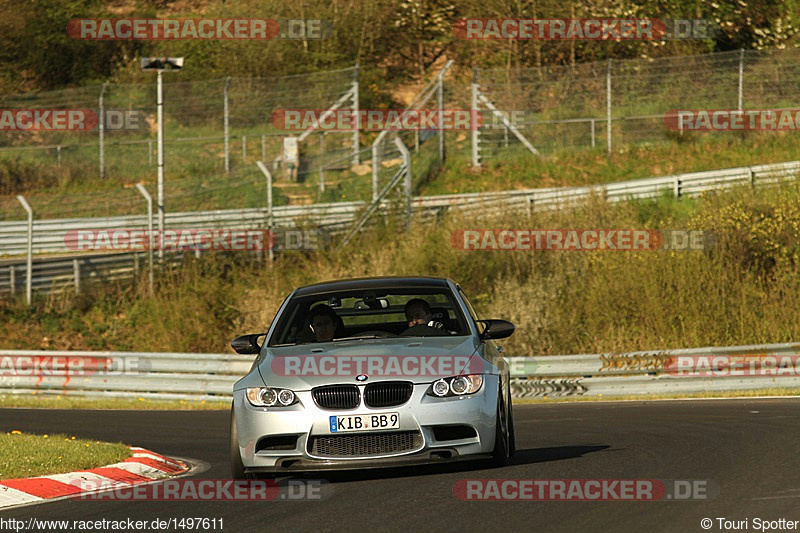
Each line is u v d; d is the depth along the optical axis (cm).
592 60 14475
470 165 12400
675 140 12638
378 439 2773
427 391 2792
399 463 2756
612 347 8425
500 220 9625
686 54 14100
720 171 10888
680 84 13138
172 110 14025
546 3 14762
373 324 3372
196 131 13638
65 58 15438
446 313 3294
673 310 8638
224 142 12925
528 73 13550
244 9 15888
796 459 3056
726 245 9119
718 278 8762
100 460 3462
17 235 11044
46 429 5416
